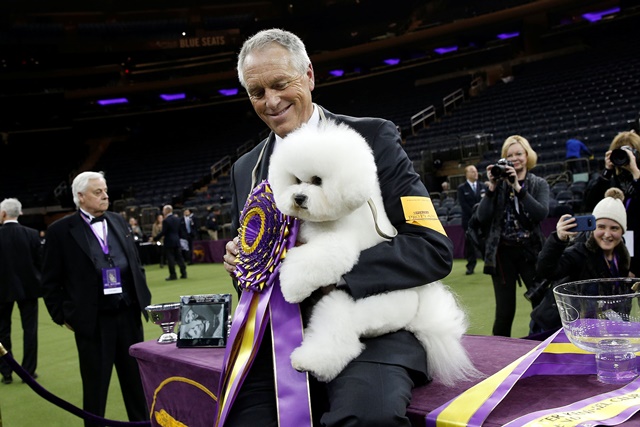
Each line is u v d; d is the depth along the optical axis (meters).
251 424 1.51
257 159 1.95
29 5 22.25
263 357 1.67
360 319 1.38
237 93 24.77
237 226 1.92
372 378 1.36
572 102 15.35
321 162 1.36
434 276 1.50
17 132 24.08
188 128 24.84
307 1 23.98
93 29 23.00
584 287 1.67
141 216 17.19
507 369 1.54
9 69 22.69
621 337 1.48
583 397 1.42
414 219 1.57
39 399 3.99
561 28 19.92
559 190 9.89
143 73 24.47
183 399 2.07
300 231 1.51
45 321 7.28
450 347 1.56
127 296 3.24
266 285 1.54
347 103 22.86
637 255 3.03
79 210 3.29
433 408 1.40
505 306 3.56
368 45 21.62
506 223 3.50
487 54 21.45
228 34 24.66
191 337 2.23
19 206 4.71
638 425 1.20
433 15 22.88
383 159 1.63
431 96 20.42
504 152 3.72
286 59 1.69
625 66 16.41
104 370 3.13
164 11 24.12
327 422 1.32
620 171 3.28
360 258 1.42
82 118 24.64
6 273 4.47
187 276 11.05
